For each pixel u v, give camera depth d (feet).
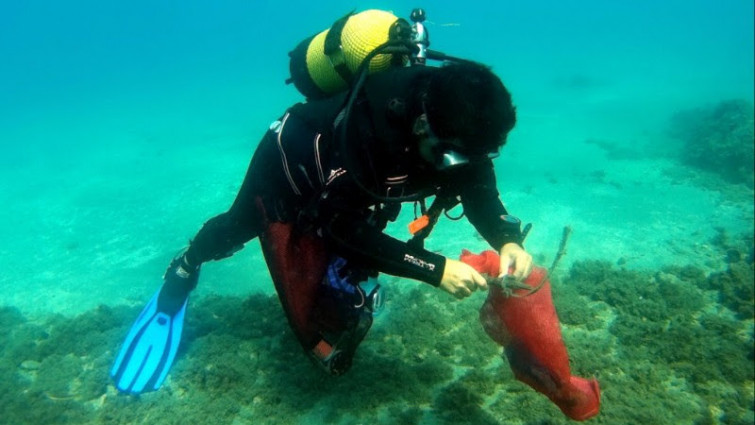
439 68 5.41
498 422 10.53
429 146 5.44
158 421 10.94
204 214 24.41
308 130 6.58
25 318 16.22
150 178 30.99
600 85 60.29
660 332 12.96
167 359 12.27
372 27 7.02
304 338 8.39
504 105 4.95
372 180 6.16
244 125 47.21
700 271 16.03
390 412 10.76
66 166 35.68
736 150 26.81
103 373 12.34
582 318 13.73
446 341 12.81
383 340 13.29
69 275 18.98
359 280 8.43
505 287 6.77
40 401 11.79
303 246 7.68
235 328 14.08
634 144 34.37
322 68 7.62
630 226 20.70
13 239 22.67
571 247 18.99
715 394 11.18
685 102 48.42
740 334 13.20
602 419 10.28
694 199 23.39
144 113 60.08
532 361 7.93
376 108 5.86
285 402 11.23
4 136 50.52
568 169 28.96
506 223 7.21
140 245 21.36
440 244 19.69
